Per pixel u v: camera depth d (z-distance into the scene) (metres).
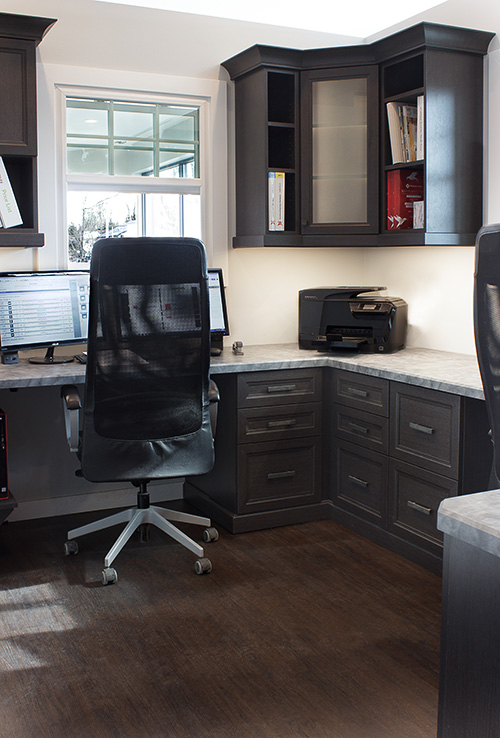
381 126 3.51
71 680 2.19
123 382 2.72
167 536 3.36
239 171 3.81
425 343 3.78
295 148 3.64
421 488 2.99
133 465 2.79
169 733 1.94
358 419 3.34
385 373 3.09
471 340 3.48
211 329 3.61
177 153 3.78
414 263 3.81
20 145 3.11
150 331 2.69
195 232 3.86
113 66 3.56
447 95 3.25
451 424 2.80
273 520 3.47
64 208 3.52
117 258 2.58
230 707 2.05
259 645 2.39
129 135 3.67
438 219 3.28
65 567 3.01
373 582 2.86
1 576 2.92
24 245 3.17
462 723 1.23
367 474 3.31
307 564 3.04
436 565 2.91
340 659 2.30
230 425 3.40
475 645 1.19
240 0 3.82
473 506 1.22
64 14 3.43
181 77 3.70
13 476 3.56
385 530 3.21
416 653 2.34
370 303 3.59
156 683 2.17
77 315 3.38
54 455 3.62
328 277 4.16
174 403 2.80
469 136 3.33
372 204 3.58
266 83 3.54
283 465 3.48
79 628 2.50
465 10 3.37
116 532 3.42
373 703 2.07
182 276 2.68
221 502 3.54
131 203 3.72
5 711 2.04
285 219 3.75
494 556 1.15
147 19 3.60
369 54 3.48
